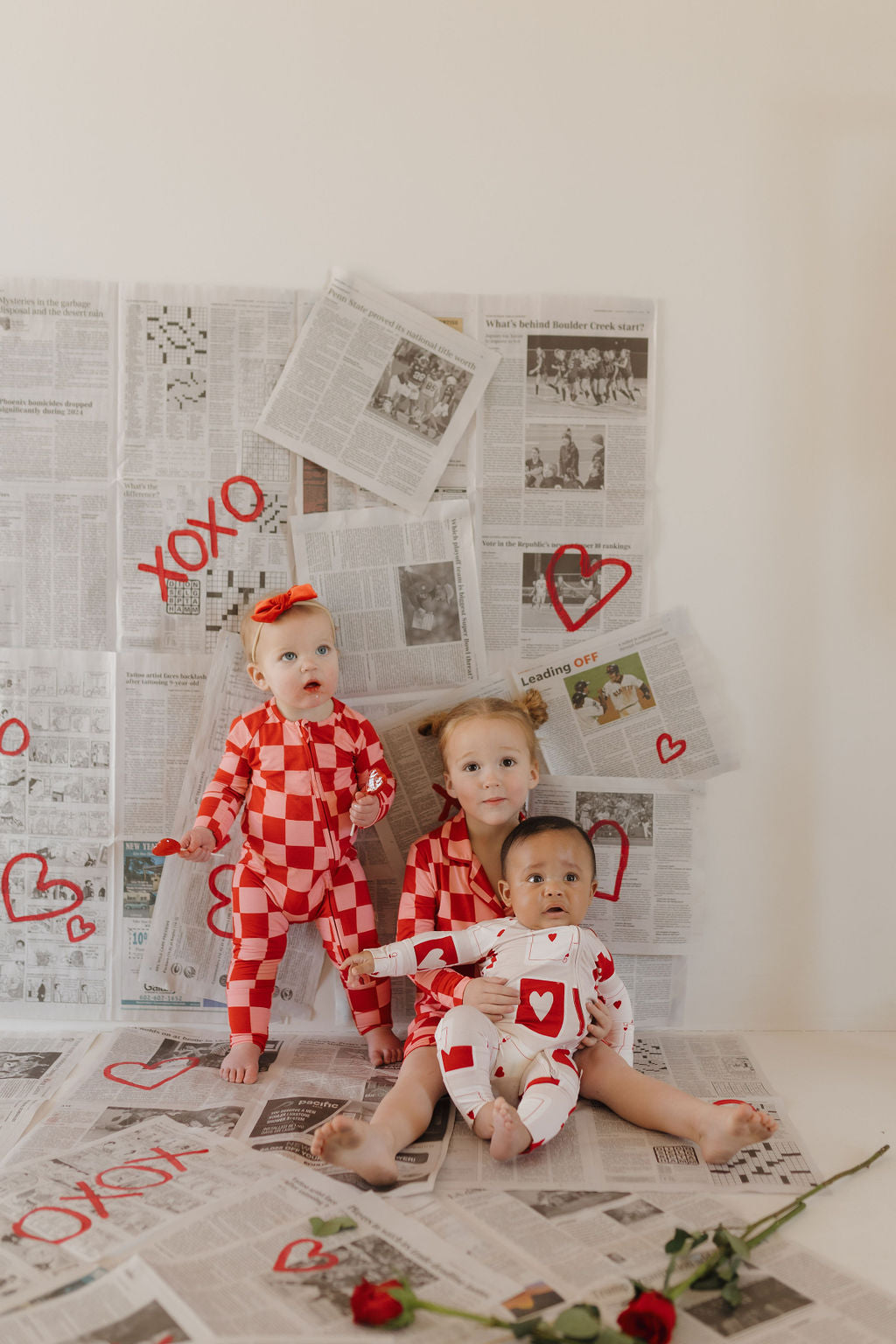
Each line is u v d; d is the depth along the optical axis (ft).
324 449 4.71
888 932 4.87
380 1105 3.76
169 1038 4.72
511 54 4.63
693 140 4.66
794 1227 3.27
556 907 4.23
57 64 4.59
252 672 4.57
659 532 4.80
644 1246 3.09
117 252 4.65
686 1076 4.40
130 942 4.86
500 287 4.70
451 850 4.63
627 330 4.72
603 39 4.63
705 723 4.85
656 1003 4.89
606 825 4.87
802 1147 3.77
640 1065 4.51
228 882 4.85
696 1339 2.71
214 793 4.53
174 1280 2.87
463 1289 2.85
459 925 4.55
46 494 4.73
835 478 4.79
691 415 4.76
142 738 4.81
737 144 4.66
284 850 4.52
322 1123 3.86
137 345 4.67
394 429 4.72
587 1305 2.62
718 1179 3.53
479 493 4.76
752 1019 4.89
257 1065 4.34
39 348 4.66
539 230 4.68
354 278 4.66
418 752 4.84
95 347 4.67
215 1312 2.75
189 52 4.59
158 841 4.82
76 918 4.86
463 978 4.21
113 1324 2.70
